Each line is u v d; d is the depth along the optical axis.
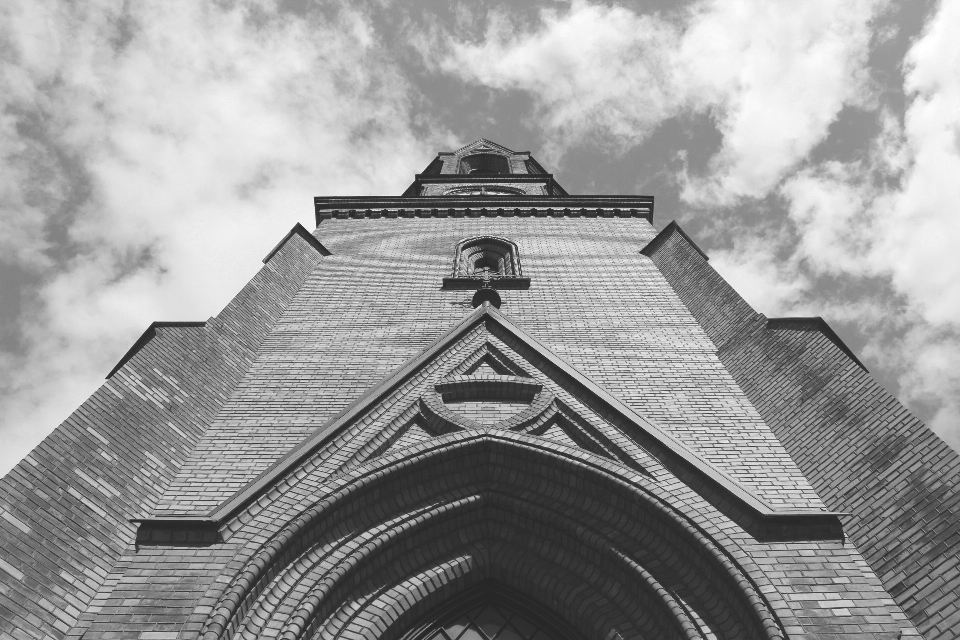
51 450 8.45
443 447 9.23
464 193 27.08
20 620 6.98
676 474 8.87
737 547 7.76
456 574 8.61
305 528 8.09
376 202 21.23
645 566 8.06
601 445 9.48
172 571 7.61
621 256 17.09
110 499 8.41
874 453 8.89
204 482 9.05
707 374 11.50
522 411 10.12
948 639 6.89
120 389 9.70
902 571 7.59
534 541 8.85
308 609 7.52
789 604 7.14
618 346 12.34
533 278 15.65
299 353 12.26
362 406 9.95
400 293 14.97
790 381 10.63
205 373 11.00
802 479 9.05
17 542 7.48
